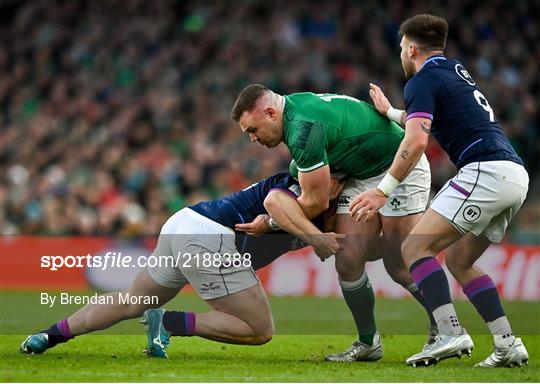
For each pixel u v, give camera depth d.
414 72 21.98
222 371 20.11
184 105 65.56
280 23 72.75
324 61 69.56
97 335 25.80
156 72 69.62
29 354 22.36
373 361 22.61
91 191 54.81
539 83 70.19
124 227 53.06
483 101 21.30
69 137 63.56
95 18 74.81
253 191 22.56
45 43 74.19
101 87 69.12
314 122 21.36
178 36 73.00
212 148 58.88
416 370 20.53
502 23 73.56
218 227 22.00
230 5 74.44
